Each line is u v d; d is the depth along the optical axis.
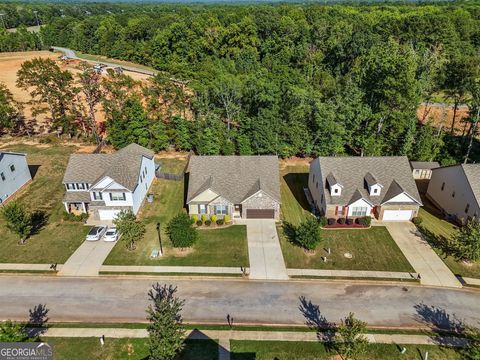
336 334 26.69
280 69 79.31
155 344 22.64
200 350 25.22
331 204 39.38
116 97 58.91
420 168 50.53
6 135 62.88
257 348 25.47
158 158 55.59
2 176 42.31
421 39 85.19
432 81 59.91
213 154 55.00
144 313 28.41
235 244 36.69
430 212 43.56
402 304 29.59
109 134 56.34
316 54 87.12
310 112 55.84
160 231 38.69
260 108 56.66
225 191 40.56
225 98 59.38
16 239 37.06
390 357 24.91
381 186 39.84
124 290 30.70
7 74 88.12
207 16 108.62
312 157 57.22
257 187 40.00
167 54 94.81
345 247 36.34
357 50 82.00
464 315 28.67
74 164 42.53
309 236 34.44
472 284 31.67
